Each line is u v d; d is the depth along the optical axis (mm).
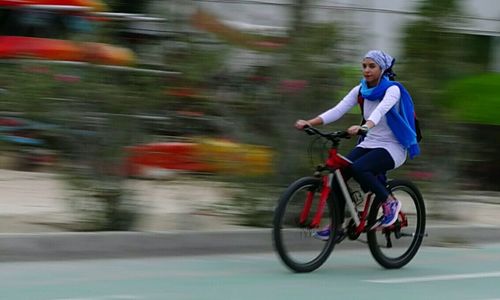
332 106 18406
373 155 14859
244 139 18312
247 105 18203
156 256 16281
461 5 20875
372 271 15633
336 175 14852
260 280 14336
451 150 21203
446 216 21312
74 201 16984
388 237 15812
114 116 16734
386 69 14938
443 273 15750
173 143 18250
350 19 18562
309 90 18219
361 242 16828
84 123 16625
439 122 20938
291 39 18156
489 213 23266
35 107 16781
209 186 18484
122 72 17000
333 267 15859
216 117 18266
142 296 12789
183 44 17875
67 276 14062
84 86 16562
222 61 18000
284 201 14492
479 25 33969
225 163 18234
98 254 15891
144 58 17641
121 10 19266
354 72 18547
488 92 27078
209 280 14188
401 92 14906
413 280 14922
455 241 19484
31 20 24609
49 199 20969
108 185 16875
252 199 18219
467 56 21516
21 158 25016
